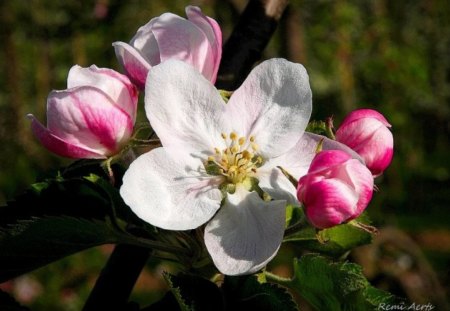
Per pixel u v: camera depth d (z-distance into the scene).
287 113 0.26
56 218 0.25
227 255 0.25
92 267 1.01
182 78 0.25
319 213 0.24
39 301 0.98
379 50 1.09
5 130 1.03
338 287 0.25
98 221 0.26
